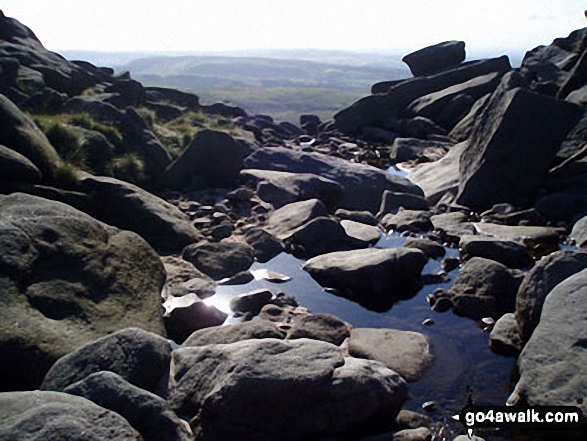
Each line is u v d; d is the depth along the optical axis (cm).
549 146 1961
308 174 2080
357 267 1320
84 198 1521
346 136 3728
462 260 1488
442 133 3478
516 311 1033
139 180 1972
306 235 1580
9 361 838
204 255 1426
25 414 593
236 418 738
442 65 4519
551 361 814
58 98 2361
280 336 1025
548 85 3167
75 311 973
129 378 781
